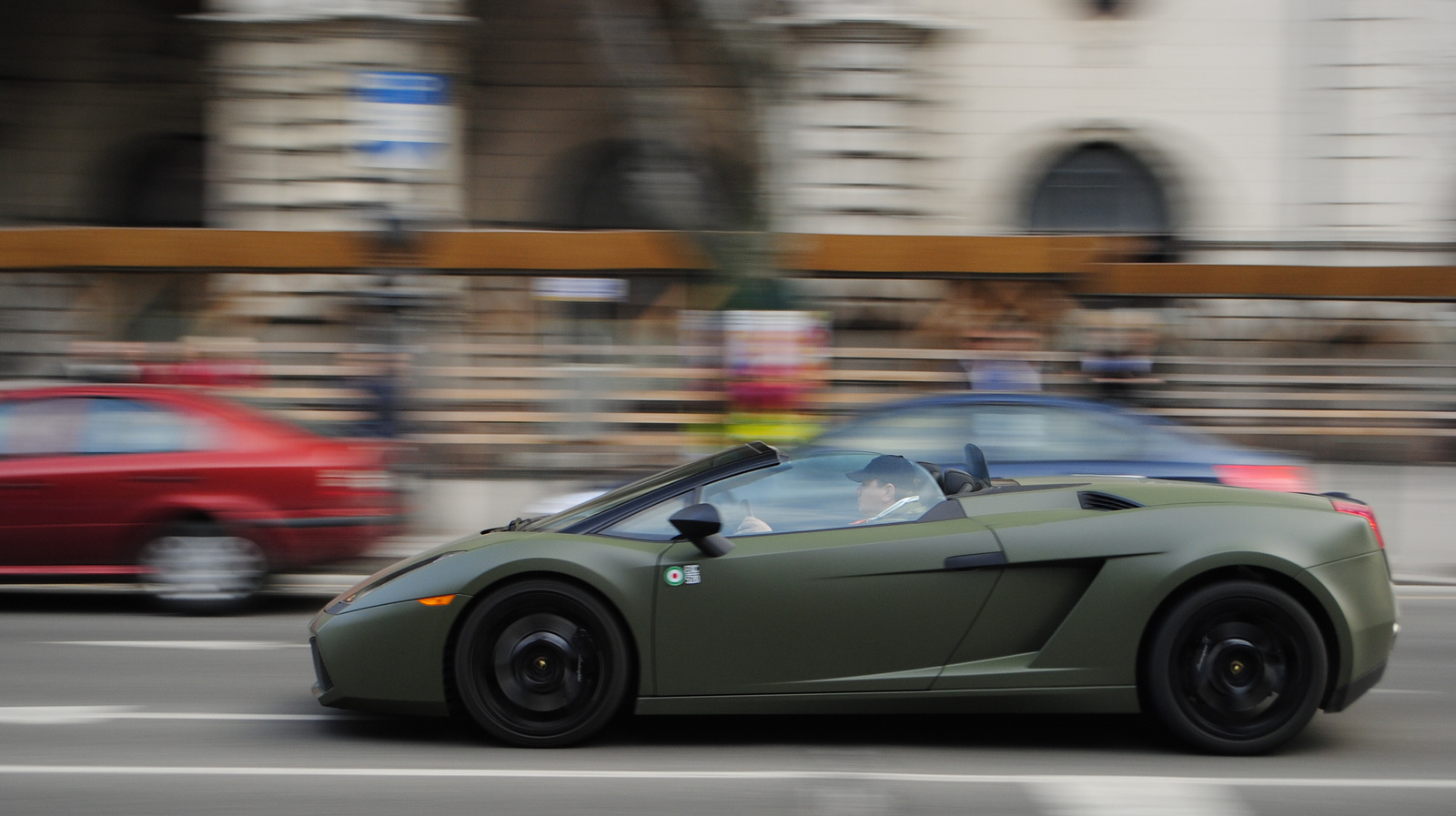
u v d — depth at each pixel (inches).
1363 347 790.5
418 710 251.9
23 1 1047.0
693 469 277.6
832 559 247.4
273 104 857.5
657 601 245.8
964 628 247.0
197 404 416.2
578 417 735.7
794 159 682.8
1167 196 967.0
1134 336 775.7
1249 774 235.9
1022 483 288.8
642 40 654.5
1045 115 954.1
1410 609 432.8
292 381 756.6
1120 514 252.7
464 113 940.6
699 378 733.9
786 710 247.4
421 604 249.4
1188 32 953.5
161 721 277.3
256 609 424.2
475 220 1018.1
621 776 233.6
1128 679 244.7
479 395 733.9
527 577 249.6
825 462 265.3
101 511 398.9
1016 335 777.6
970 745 255.0
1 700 297.1
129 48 1058.1
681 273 736.3
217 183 872.9
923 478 264.1
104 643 365.7
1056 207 968.9
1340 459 788.6
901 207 884.6
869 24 859.4
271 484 406.6
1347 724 276.2
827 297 776.9
